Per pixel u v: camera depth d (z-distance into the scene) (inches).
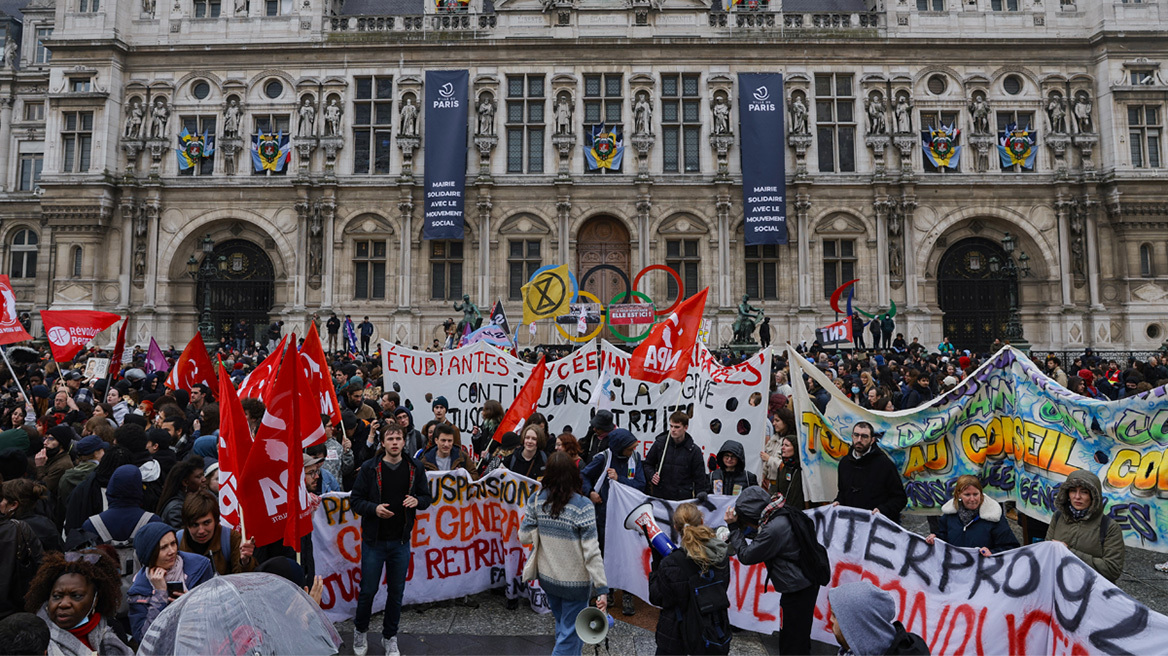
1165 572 420.5
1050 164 1446.9
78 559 200.8
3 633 157.9
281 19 1480.1
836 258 1438.2
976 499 302.5
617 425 478.0
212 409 402.0
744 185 1412.4
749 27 1471.5
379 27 1486.2
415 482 318.7
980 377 402.3
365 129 1478.8
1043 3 1477.6
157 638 154.9
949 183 1433.3
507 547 381.7
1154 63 1428.4
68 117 1457.9
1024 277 1450.5
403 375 555.8
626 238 1481.3
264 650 154.7
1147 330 1401.3
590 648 325.1
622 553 373.1
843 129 1470.2
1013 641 275.9
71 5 1461.6
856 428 339.3
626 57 1476.4
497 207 1453.0
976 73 1457.9
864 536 317.7
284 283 1461.6
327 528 351.9
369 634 340.5
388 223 1456.7
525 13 1482.5
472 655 317.1
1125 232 1412.4
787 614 267.7
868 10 1599.4
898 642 165.3
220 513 264.7
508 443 409.7
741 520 275.7
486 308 1419.8
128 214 1439.5
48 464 361.1
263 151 1448.1
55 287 1417.3
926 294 1451.8
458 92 1432.1
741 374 440.8
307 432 299.3
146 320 1413.6
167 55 1477.6
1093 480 286.8
